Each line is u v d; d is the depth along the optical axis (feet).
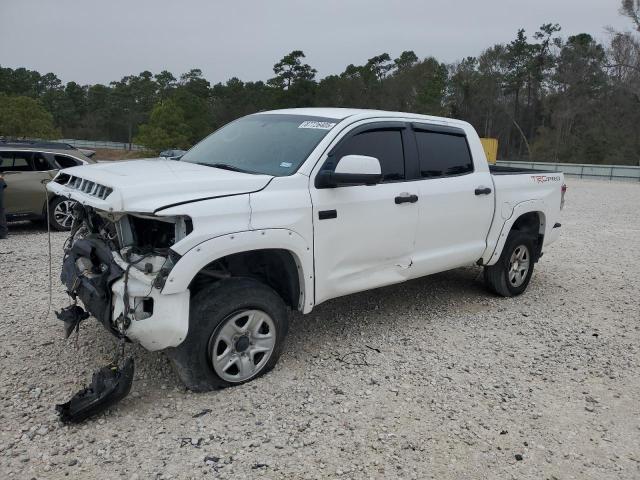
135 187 11.26
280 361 14.52
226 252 11.94
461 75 231.09
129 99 341.82
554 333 17.58
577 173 111.86
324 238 13.97
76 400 11.23
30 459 10.13
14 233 33.32
